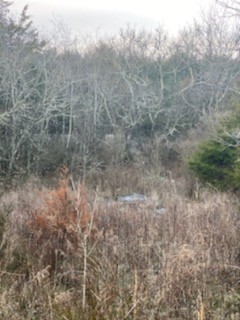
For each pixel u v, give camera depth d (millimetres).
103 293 3764
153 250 4812
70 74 24250
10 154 19094
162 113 24859
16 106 19312
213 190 13336
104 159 20047
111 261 4535
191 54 31312
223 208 7078
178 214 6957
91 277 4113
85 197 7219
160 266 4359
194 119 24781
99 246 5156
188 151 18953
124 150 21031
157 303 3773
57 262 5289
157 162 18781
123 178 16375
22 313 4121
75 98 22562
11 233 6180
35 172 18703
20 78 21844
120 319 3562
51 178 18250
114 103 24906
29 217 6770
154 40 32469
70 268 4695
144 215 7340
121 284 3986
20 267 5273
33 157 19516
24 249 5789
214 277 4598
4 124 19109
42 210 6906
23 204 8367
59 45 32031
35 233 6152
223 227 6012
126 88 26625
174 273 4148
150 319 3600
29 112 20141
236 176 13008
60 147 20359
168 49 32156
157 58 31297
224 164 14055
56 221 6301
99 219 6969
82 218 6371
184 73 31078
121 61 31906
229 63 27641
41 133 20062
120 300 3682
